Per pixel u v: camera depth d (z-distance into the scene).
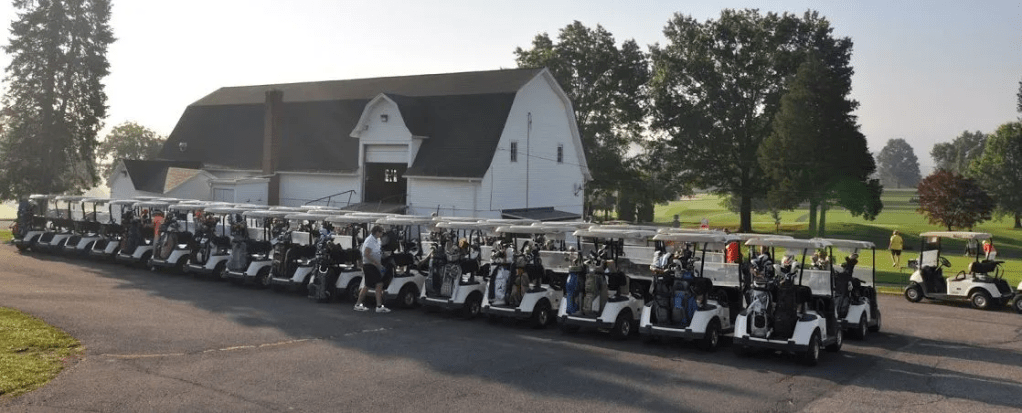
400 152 38.12
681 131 55.66
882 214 98.19
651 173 60.41
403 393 10.69
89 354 12.40
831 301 14.60
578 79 53.69
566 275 17.23
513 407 10.13
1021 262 39.56
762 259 15.16
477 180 35.00
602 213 84.50
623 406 10.34
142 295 18.72
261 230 22.88
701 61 54.56
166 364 11.93
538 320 16.12
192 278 22.12
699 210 108.38
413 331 15.41
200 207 22.38
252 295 19.28
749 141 56.12
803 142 49.50
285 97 46.88
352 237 19.11
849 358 14.27
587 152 53.62
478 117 37.50
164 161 44.28
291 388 10.77
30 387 10.35
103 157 84.25
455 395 10.66
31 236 28.08
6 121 46.12
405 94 42.12
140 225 24.22
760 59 54.34
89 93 46.62
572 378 11.86
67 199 27.23
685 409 10.30
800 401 10.94
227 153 45.50
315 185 41.03
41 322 14.73
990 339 16.83
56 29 45.25
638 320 15.75
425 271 18.66
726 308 15.10
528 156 39.06
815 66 50.09
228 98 50.38
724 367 13.02
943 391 11.77
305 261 19.84
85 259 26.19
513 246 17.52
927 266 23.48
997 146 86.88
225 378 11.21
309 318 16.34
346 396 10.45
